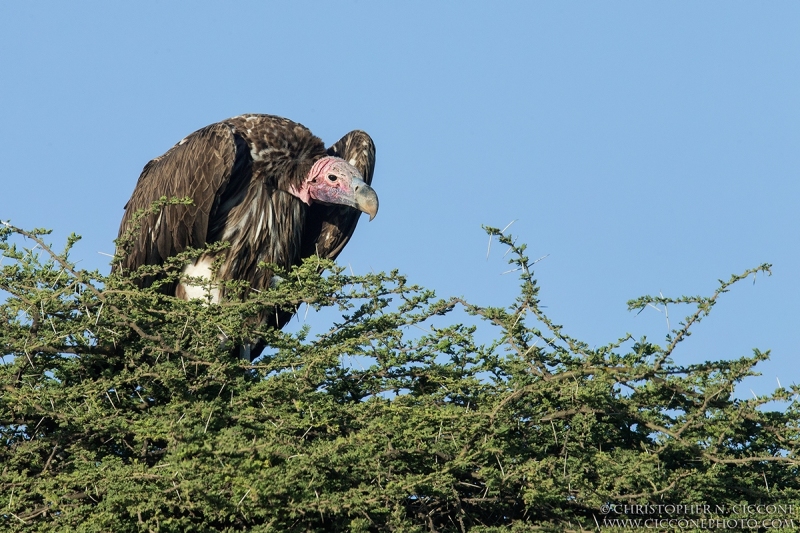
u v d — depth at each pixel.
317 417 12.21
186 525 10.72
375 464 11.16
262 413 12.27
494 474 11.11
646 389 12.38
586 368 11.81
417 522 11.68
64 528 10.60
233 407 12.54
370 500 10.64
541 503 11.38
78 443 12.20
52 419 12.42
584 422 11.95
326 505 10.49
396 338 13.02
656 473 11.41
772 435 12.18
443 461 11.71
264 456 10.86
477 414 11.55
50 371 13.63
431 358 13.23
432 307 13.09
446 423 11.62
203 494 10.31
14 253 12.94
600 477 11.73
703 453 11.55
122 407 13.06
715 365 12.09
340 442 10.70
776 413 12.34
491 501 11.59
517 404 12.12
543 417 12.20
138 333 13.14
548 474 11.41
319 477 10.90
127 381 12.60
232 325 13.17
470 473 11.55
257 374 13.50
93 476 11.13
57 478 11.23
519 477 11.17
